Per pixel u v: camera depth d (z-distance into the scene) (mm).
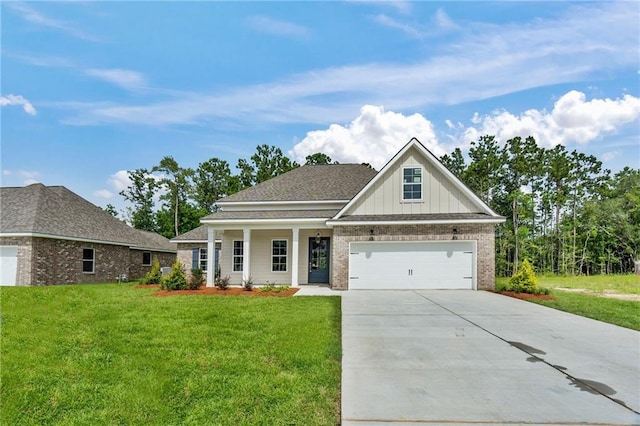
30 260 18734
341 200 19422
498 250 42188
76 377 5312
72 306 10797
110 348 6613
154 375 5336
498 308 11070
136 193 52469
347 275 16188
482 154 43062
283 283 19500
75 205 24391
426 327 8469
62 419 4207
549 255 42125
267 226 17859
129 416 4227
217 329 7988
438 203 16766
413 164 16922
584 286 20734
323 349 6523
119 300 12281
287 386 4934
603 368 5699
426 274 16016
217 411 4266
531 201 38906
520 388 4867
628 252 39156
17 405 4496
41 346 6668
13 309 10023
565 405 4348
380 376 5316
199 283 16219
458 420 3971
